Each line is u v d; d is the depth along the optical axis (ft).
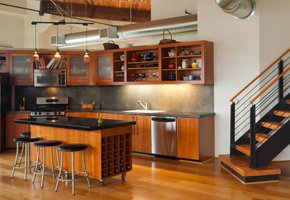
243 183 15.14
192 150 19.42
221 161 18.42
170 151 20.29
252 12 19.34
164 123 20.44
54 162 16.88
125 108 25.57
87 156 15.16
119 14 29.37
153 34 23.67
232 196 13.35
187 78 20.99
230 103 20.35
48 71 25.50
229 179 15.87
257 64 19.45
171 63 22.31
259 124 18.62
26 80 25.39
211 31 20.95
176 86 22.71
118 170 15.47
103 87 26.71
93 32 26.17
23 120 17.12
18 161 20.25
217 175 16.61
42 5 24.56
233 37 20.20
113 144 15.23
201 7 21.26
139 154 22.00
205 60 19.93
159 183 15.28
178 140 19.95
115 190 14.26
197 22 21.44
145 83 22.45
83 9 27.71
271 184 15.01
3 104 23.95
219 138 20.84
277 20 19.62
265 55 19.47
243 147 17.51
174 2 23.93
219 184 15.05
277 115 17.88
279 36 19.66
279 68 19.27
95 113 24.16
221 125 20.75
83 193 13.89
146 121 21.34
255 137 15.87
